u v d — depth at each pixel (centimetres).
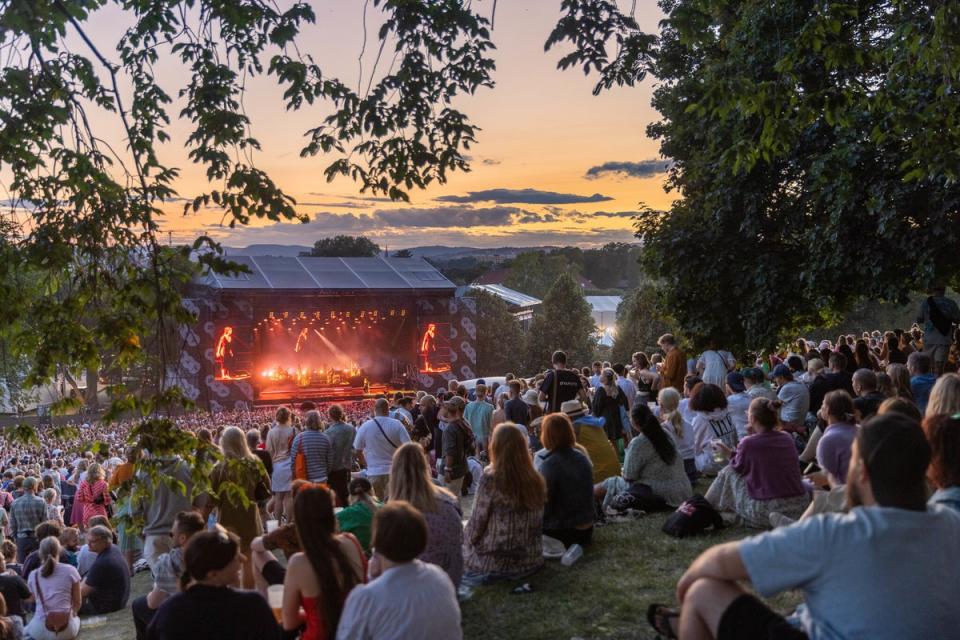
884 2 1472
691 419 1130
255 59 834
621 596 635
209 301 4841
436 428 1523
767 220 2114
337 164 847
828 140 1784
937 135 917
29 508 1346
